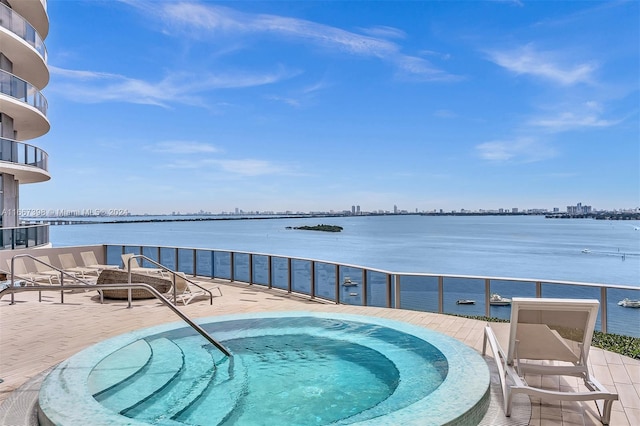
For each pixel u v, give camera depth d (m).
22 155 18.03
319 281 9.63
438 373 4.80
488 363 5.03
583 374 3.95
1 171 18.44
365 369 5.07
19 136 24.17
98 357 4.99
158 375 4.70
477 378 4.15
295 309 8.41
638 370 4.83
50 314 7.87
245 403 4.11
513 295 7.24
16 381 4.61
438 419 3.31
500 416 3.69
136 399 4.10
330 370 5.02
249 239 101.75
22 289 4.81
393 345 5.84
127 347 5.52
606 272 61.62
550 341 4.03
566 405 3.90
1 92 16.86
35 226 17.38
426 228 179.62
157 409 3.94
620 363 5.07
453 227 193.25
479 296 7.50
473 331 6.59
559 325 3.97
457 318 7.44
